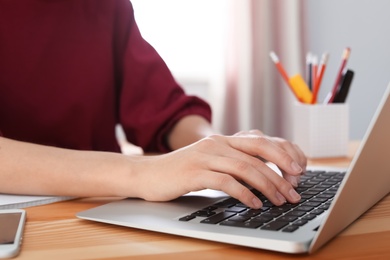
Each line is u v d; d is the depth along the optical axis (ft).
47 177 2.41
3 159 2.46
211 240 1.78
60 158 2.45
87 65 3.74
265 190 2.06
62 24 3.64
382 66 8.21
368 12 8.18
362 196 1.87
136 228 1.95
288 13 7.80
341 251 1.68
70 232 1.94
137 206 2.15
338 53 8.18
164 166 2.25
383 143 1.78
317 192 2.25
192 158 2.21
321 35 8.12
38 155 2.47
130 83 3.91
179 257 1.66
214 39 7.63
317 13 8.09
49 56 3.61
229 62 7.75
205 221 1.87
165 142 3.81
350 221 1.89
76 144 3.77
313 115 3.53
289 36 7.81
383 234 1.83
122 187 2.28
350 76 3.64
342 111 3.58
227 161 2.14
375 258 1.62
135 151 4.04
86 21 3.75
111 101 3.95
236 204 2.07
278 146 2.49
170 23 7.75
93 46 3.76
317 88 3.66
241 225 1.81
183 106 3.80
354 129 8.25
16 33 3.52
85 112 3.75
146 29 7.70
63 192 2.40
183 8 7.74
